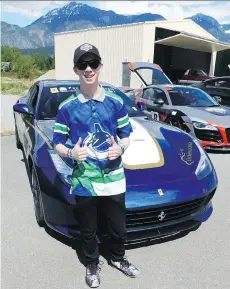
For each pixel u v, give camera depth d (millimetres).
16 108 3791
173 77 25281
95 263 2391
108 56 21094
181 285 2367
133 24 19234
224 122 5719
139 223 2596
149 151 3064
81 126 1976
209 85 10875
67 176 2598
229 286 2365
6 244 2832
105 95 2014
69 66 24578
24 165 4957
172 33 22781
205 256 2719
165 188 2645
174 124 6250
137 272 2438
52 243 2859
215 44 22062
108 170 2049
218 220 3328
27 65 38938
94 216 2250
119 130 2109
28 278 2416
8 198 3773
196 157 3170
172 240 2943
